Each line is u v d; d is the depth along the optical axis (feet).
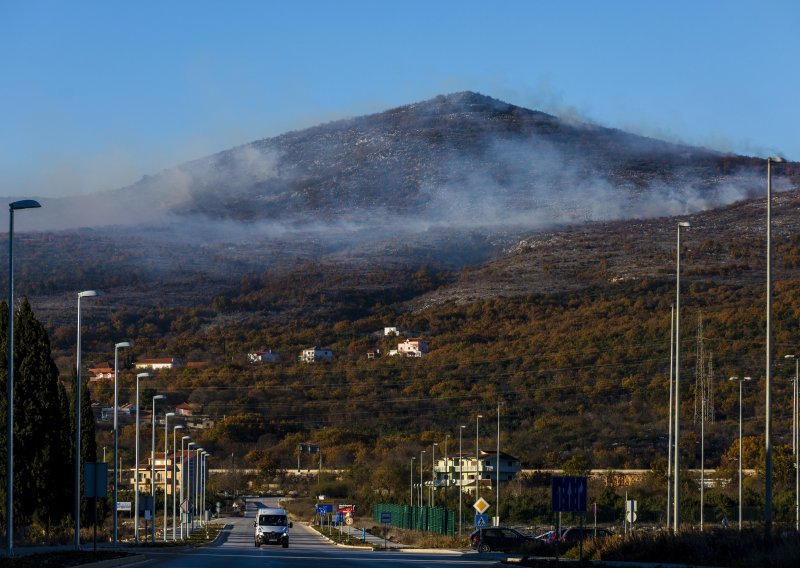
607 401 596.29
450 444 569.23
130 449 622.54
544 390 624.59
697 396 533.14
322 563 191.31
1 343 249.96
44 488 254.27
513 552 263.49
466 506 455.63
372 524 499.10
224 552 252.62
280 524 316.60
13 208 171.01
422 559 221.25
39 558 163.22
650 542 192.03
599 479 477.36
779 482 431.02
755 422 515.91
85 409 304.71
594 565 174.60
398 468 563.89
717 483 440.04
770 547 167.22
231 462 649.61
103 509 318.86
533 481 495.82
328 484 612.29
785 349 586.45
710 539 183.11
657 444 517.96
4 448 248.52
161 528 444.55
